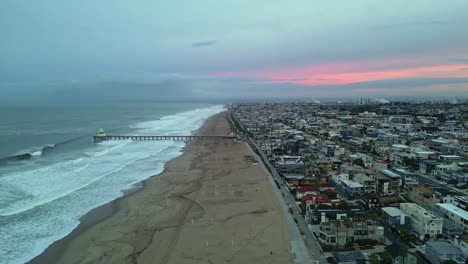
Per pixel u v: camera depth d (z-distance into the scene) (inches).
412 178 3769.7
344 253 2071.9
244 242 2385.6
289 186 3747.5
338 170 4498.0
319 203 2974.9
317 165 4581.7
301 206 3051.2
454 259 1973.4
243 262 2097.7
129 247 2332.7
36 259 2171.5
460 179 3799.2
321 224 2448.3
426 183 3641.7
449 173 4037.9
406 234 2315.5
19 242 2409.0
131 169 4712.1
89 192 3602.4
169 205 3211.1
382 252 2166.6
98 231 2608.3
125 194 3560.5
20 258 2183.8
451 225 2406.5
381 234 2327.8
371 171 4013.3
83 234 2551.7
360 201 3107.8
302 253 2194.9
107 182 4003.4
